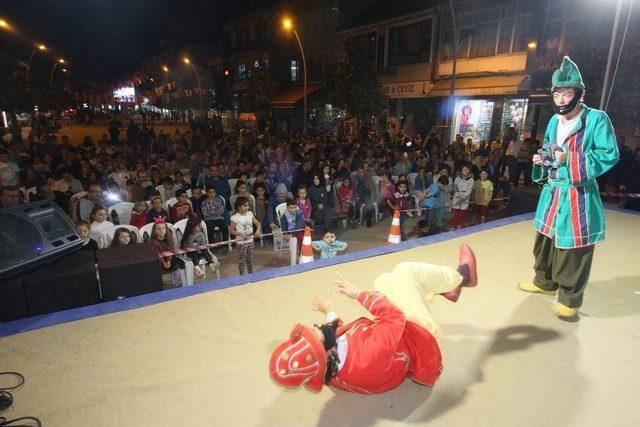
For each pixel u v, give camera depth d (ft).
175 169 35.94
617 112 34.83
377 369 6.64
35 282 11.42
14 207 11.77
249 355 8.66
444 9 58.54
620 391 7.75
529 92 47.03
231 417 7.07
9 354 8.64
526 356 8.73
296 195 26.35
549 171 9.51
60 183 27.25
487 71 54.19
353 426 6.90
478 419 7.06
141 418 7.04
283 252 24.04
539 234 10.74
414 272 8.14
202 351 8.77
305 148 48.39
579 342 9.24
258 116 92.07
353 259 13.66
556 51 45.91
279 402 7.42
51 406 7.27
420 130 63.36
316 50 84.84
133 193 27.37
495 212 32.96
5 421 6.87
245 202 19.80
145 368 8.25
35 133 70.13
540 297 11.27
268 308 10.52
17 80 73.82
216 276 20.39
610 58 22.65
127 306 10.51
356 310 10.42
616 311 10.57
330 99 62.39
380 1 74.74
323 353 5.88
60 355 8.63
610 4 33.65
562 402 7.46
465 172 27.76
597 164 8.50
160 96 195.11
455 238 15.98
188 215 23.27
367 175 29.91
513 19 50.72
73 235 12.55
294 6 88.28
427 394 7.64
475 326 9.83
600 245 15.34
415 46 64.03
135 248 13.67
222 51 124.26
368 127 61.16
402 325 6.80
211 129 78.02
